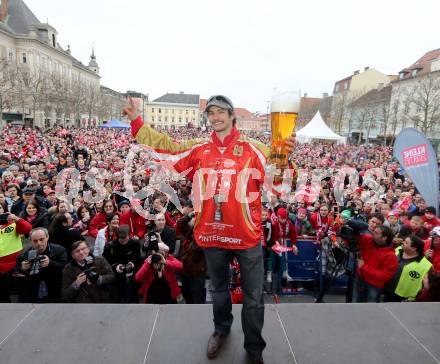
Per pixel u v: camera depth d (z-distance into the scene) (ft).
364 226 14.08
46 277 13.34
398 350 7.87
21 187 25.89
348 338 8.25
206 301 15.83
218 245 6.69
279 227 18.29
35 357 7.36
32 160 39.47
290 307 9.50
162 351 7.62
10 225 14.06
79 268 12.99
